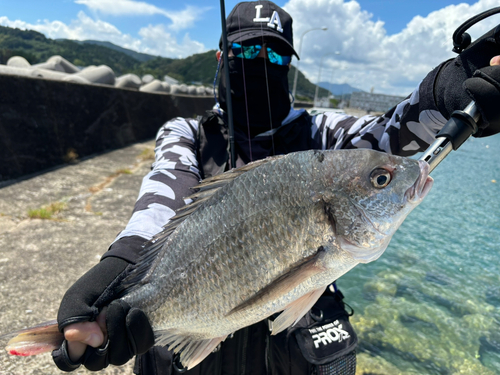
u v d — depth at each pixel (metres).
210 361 0.61
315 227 0.50
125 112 4.50
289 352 0.62
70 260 1.51
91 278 0.46
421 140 0.61
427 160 0.50
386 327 1.62
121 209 2.19
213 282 0.50
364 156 0.51
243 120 0.75
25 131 2.64
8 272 1.36
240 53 0.73
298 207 0.50
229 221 0.50
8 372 0.92
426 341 1.54
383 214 0.50
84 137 3.51
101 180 2.75
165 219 0.57
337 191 0.50
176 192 0.61
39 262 1.46
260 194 0.50
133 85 5.41
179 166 0.66
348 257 0.51
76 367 0.45
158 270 0.51
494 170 6.52
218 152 0.73
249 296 0.49
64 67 4.51
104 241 1.73
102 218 2.01
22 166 2.58
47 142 2.89
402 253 2.51
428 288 2.01
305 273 0.50
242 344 0.64
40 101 2.84
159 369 0.60
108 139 4.04
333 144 0.76
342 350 0.62
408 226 3.12
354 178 0.50
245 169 0.53
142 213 0.57
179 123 0.78
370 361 1.39
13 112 2.53
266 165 0.51
